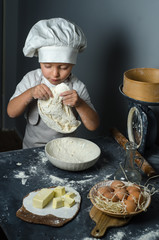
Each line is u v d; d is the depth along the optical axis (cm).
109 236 95
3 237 150
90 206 107
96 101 201
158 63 145
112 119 186
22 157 133
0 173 121
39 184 116
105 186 105
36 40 133
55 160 122
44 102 133
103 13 179
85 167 123
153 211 107
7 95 335
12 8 304
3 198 108
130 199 100
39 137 165
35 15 265
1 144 310
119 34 168
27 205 104
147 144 139
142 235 96
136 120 140
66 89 131
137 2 152
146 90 120
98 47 189
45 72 141
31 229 96
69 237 94
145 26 149
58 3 228
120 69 172
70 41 134
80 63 215
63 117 134
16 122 335
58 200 104
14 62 324
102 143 150
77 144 140
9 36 313
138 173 117
